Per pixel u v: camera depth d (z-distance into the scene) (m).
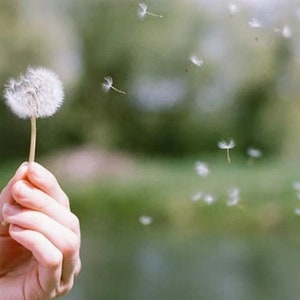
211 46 6.06
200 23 5.97
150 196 4.88
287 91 6.07
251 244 3.85
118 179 5.48
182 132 6.74
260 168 4.54
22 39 6.38
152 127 6.79
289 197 4.04
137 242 4.17
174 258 3.67
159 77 5.82
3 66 6.09
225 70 6.30
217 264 3.51
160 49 5.62
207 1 5.97
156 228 4.57
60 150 5.82
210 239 4.00
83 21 6.29
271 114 6.12
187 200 4.52
